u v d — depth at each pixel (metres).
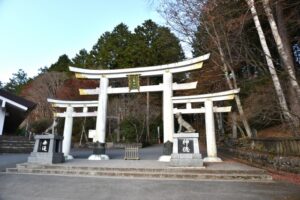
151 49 30.33
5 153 17.91
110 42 34.19
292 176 8.20
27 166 10.41
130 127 28.62
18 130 27.08
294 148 8.45
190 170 9.20
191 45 18.31
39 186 7.39
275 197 6.09
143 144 27.30
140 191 6.76
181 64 13.45
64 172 9.63
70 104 14.79
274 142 9.87
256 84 16.08
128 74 14.37
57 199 6.04
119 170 9.48
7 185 7.54
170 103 13.37
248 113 15.38
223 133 20.67
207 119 13.36
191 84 13.37
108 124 29.84
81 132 30.66
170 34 22.91
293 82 10.15
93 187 7.24
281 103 10.52
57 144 11.93
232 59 16.59
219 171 8.94
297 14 14.30
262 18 13.96
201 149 21.91
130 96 30.39
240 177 8.42
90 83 32.31
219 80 19.14
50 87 34.16
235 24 13.91
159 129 31.64
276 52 15.66
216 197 6.14
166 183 7.76
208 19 15.20
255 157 11.18
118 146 26.44
